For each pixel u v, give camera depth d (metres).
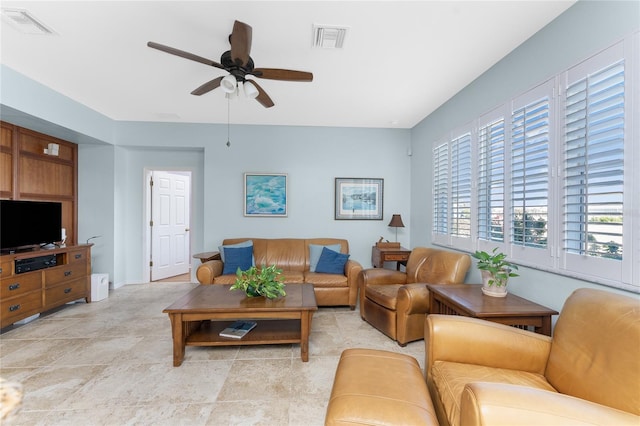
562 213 1.84
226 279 3.32
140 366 2.14
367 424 1.03
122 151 4.49
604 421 0.82
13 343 2.51
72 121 3.39
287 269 3.90
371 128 4.49
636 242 1.43
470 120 2.89
